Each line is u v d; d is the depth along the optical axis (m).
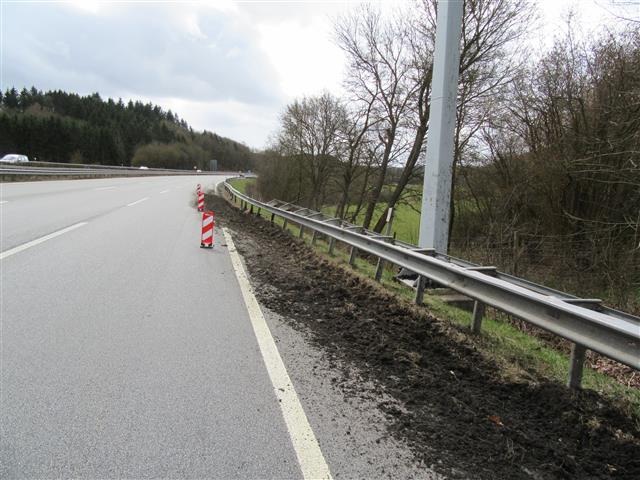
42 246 8.56
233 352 4.20
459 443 2.94
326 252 10.21
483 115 16.84
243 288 6.75
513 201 15.53
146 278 6.86
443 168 7.31
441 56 7.23
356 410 3.28
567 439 3.08
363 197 27.45
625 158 11.66
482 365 4.23
